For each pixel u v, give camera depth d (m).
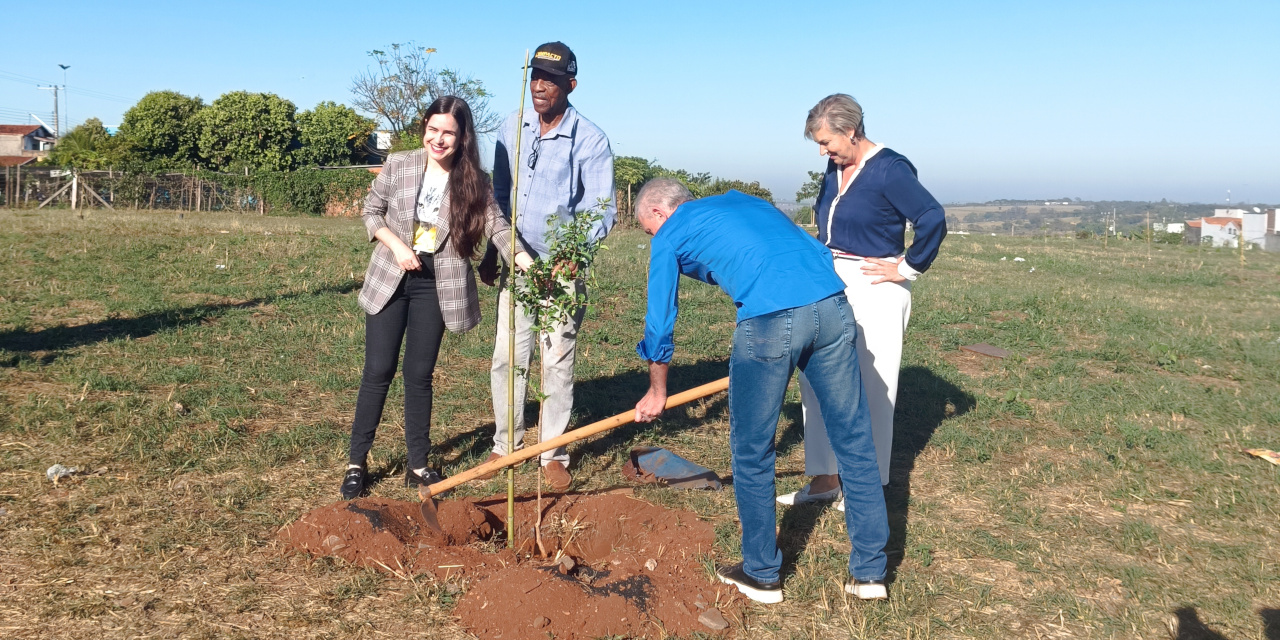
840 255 3.92
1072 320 9.37
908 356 7.32
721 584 3.20
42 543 3.19
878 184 3.73
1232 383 6.90
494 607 2.88
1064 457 4.93
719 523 3.79
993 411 5.78
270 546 3.32
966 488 4.36
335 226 19.41
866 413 3.12
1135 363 7.48
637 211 3.35
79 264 9.03
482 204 3.85
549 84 4.07
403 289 3.96
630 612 2.92
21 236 10.76
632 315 8.65
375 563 3.23
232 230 13.54
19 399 4.76
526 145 4.27
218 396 5.10
